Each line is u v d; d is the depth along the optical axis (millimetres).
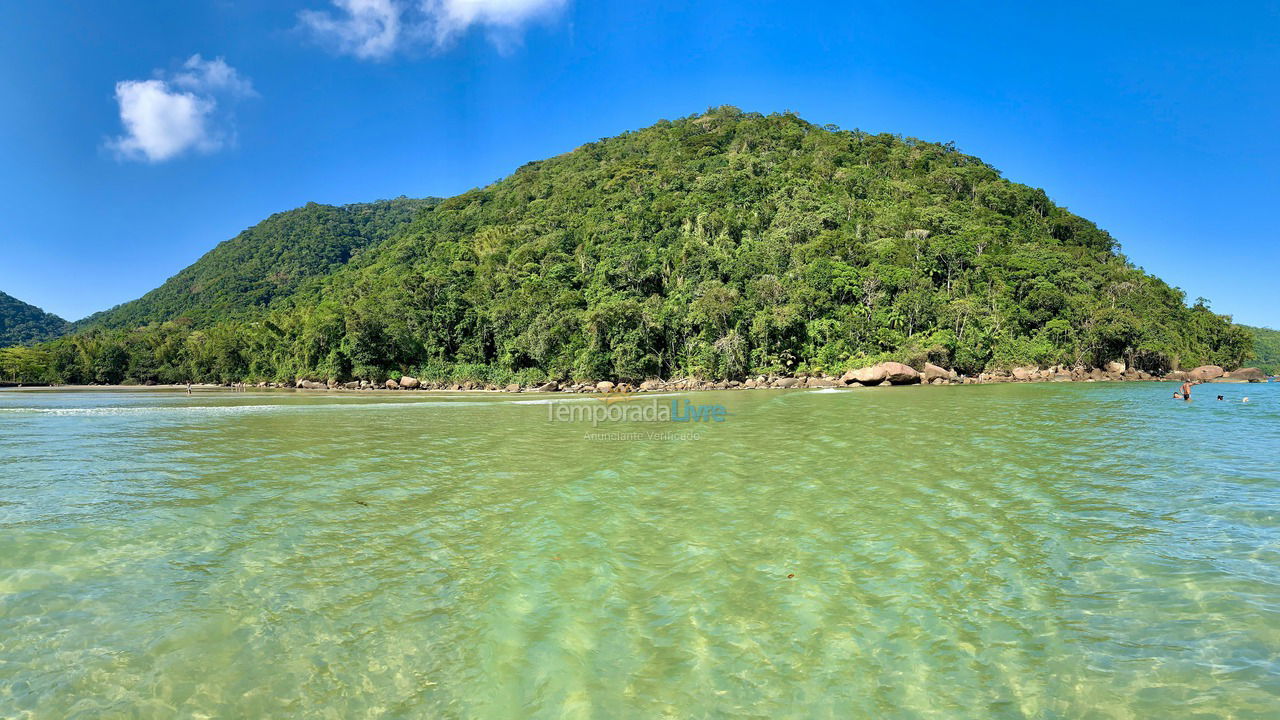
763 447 16453
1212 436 18031
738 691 4727
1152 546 7891
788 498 10539
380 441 18828
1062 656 5227
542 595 6508
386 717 4434
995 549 7816
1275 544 7926
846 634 5613
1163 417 23938
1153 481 11664
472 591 6617
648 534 8578
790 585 6723
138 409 34406
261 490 11539
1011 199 113000
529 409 33062
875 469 13055
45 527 9023
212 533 8750
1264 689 4695
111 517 9570
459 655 5297
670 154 157750
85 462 14906
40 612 6098
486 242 117438
